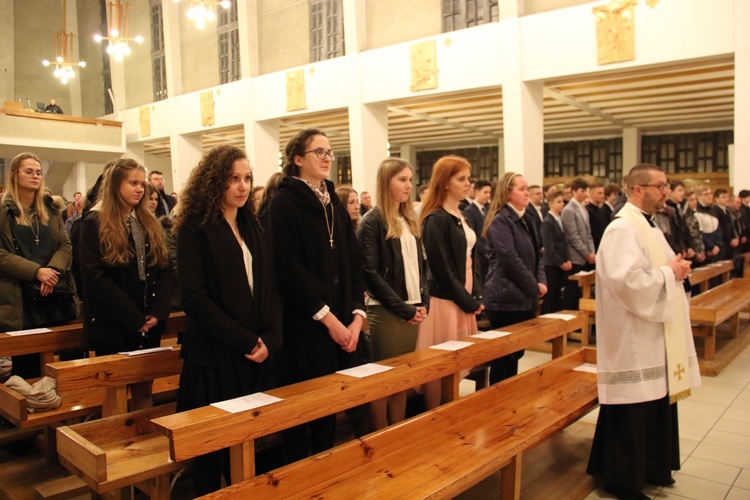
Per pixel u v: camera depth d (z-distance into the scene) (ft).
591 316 21.31
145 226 10.55
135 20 59.00
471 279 12.10
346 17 38.17
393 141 60.64
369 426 10.05
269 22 45.06
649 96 36.96
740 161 25.05
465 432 9.16
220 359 7.71
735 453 11.57
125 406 9.29
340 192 15.89
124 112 59.47
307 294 8.36
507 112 31.27
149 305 10.46
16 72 64.80
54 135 51.72
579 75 29.53
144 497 9.48
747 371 17.67
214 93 48.67
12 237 11.66
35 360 11.99
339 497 7.04
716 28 25.22
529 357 19.52
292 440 8.55
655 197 9.50
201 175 7.88
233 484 6.67
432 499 7.09
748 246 30.42
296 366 8.69
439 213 11.42
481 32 32.50
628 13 27.22
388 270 10.44
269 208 8.71
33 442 11.84
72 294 12.51
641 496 9.52
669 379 9.35
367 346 12.73
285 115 43.34
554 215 21.12
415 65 35.27
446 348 9.96
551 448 11.66
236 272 7.84
